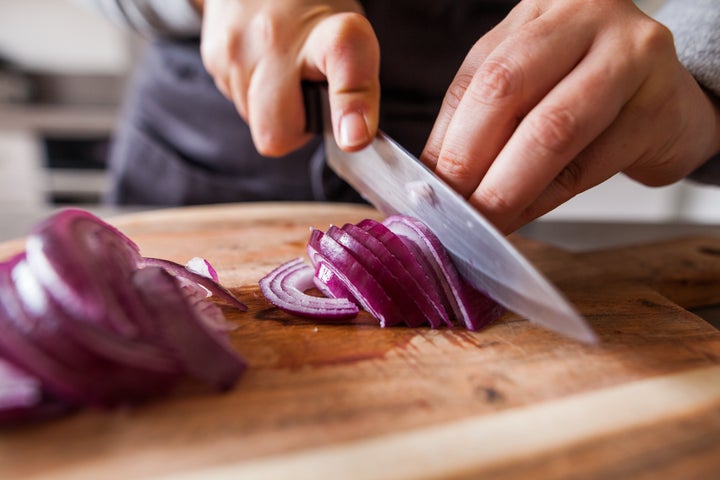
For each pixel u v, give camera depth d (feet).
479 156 0.93
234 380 0.86
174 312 0.86
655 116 0.93
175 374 0.83
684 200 2.78
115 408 0.81
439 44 1.59
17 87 3.61
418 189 1.01
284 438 0.79
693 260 1.24
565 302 0.84
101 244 0.90
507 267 0.91
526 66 0.89
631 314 1.02
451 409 0.83
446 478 0.75
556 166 0.89
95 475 0.75
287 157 1.70
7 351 0.78
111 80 3.84
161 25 1.63
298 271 1.13
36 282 0.82
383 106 1.62
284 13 1.25
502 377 0.88
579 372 0.89
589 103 0.87
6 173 3.21
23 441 0.77
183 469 0.76
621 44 0.89
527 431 0.80
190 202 1.79
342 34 1.10
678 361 0.91
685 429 0.81
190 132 1.74
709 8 1.09
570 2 0.92
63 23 3.66
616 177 2.78
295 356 0.92
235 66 1.32
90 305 0.81
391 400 0.84
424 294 0.99
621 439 0.80
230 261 1.20
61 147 3.24
